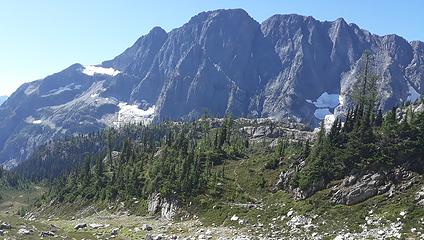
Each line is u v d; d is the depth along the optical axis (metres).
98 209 124.94
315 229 66.94
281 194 87.25
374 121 104.44
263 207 84.56
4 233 54.72
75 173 175.75
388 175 73.38
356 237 59.44
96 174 149.88
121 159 157.75
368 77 113.56
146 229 87.00
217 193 97.94
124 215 111.50
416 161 73.38
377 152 77.56
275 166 102.69
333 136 88.62
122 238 70.00
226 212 87.19
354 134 84.31
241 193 95.12
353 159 79.50
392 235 57.38
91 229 90.06
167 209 100.06
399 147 75.62
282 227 71.81
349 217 68.12
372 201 70.56
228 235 73.00
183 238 74.25
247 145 153.25
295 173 88.88
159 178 115.94
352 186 75.06
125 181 130.50
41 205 160.88
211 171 113.75
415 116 86.81
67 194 149.12
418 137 75.75
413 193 68.12
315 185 80.19
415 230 57.59
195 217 91.38
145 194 116.44
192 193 100.31
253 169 108.00
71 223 109.12
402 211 63.75
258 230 73.44
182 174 107.06
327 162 82.75
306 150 93.81
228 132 164.62
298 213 75.06
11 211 191.88
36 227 64.25
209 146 144.12
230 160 126.81
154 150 159.75
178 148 140.00
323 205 74.50
